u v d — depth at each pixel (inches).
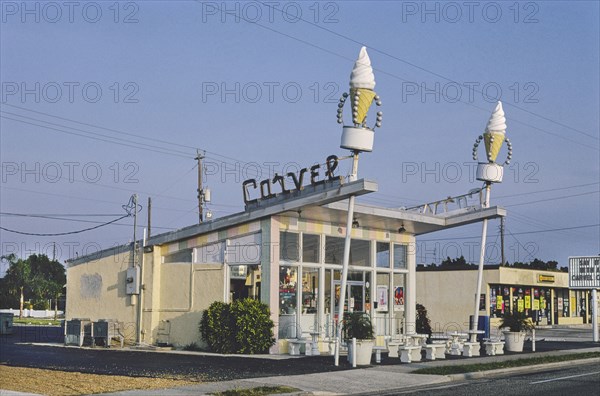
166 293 1091.3
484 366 832.3
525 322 1104.8
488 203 1140.5
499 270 1886.1
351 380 705.6
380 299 1127.6
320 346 1008.2
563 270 2329.0
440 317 1948.8
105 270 1178.0
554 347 1202.0
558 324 2234.3
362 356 839.7
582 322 2372.0
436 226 1131.3
